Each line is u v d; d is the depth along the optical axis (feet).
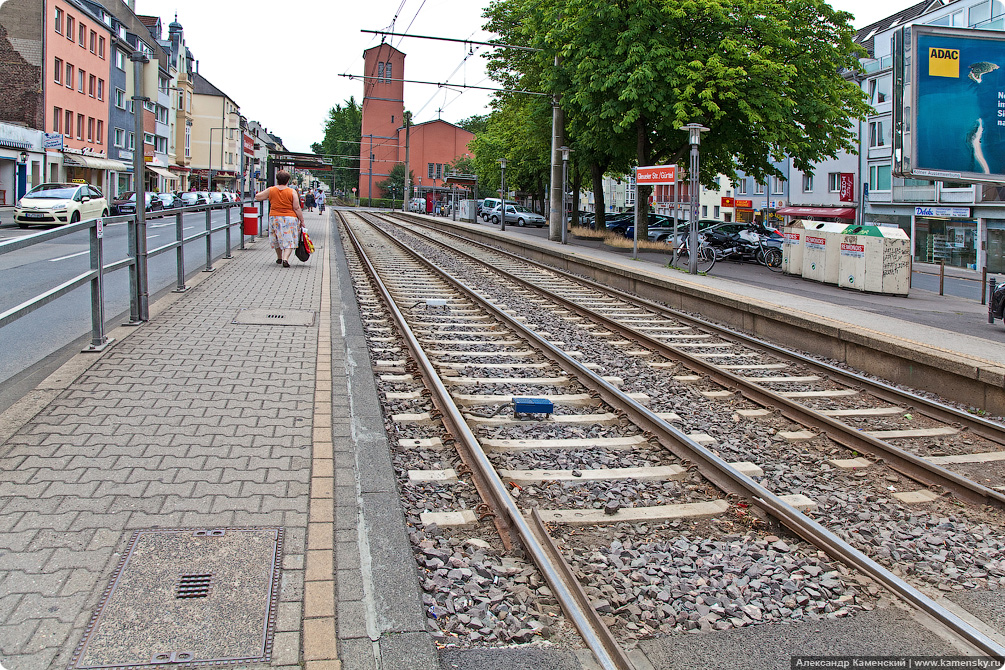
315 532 13.88
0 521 13.61
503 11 126.93
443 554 14.12
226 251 61.11
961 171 46.21
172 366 24.89
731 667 11.44
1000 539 16.90
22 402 20.36
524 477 18.58
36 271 49.42
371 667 10.28
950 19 133.90
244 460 17.08
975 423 25.63
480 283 59.67
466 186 228.22
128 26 231.71
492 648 11.34
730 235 98.02
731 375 29.35
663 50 83.61
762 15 87.76
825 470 20.70
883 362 35.58
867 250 66.95
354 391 23.24
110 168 175.32
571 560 14.56
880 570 14.11
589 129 103.91
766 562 14.88
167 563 12.51
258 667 10.14
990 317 47.91
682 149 97.45
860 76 154.71
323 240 88.89
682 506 17.39
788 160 177.68
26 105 144.77
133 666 10.03
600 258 82.74
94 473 15.88
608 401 25.58
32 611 11.05
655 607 13.06
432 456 19.58
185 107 266.57
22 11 144.46
